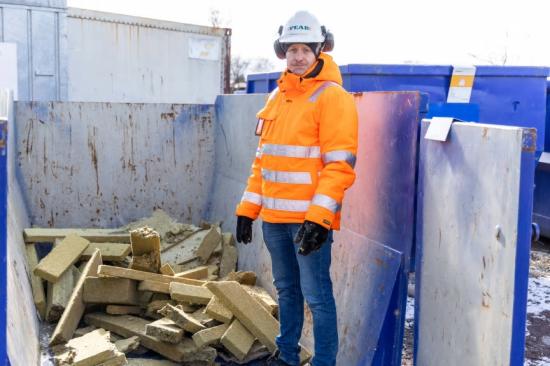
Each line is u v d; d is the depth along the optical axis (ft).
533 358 13.50
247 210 11.29
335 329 10.33
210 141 20.57
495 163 7.77
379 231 11.04
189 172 20.45
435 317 9.36
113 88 31.35
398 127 10.32
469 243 8.37
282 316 11.25
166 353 12.39
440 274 9.18
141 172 19.92
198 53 34.17
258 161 11.34
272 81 22.43
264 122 10.75
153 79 32.65
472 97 18.48
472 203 8.29
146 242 13.96
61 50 26.58
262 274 15.76
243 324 12.67
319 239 9.35
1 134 7.48
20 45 25.58
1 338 7.77
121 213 19.72
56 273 14.33
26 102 18.56
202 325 12.50
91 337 12.55
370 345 10.50
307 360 12.50
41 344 12.58
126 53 31.53
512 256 7.43
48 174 18.90
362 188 11.67
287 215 10.14
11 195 15.24
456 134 8.70
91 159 19.34
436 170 9.29
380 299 10.53
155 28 32.35
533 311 16.39
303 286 10.27
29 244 16.49
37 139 18.74
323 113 9.71
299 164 9.99
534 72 18.74
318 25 9.93
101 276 13.78
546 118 24.25
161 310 12.89
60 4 26.23
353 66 17.24
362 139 11.70
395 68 17.58
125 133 19.67
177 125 20.21
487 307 7.94
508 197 7.48
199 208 20.61
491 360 7.84
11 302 10.00
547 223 24.70
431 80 17.92
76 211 19.24
